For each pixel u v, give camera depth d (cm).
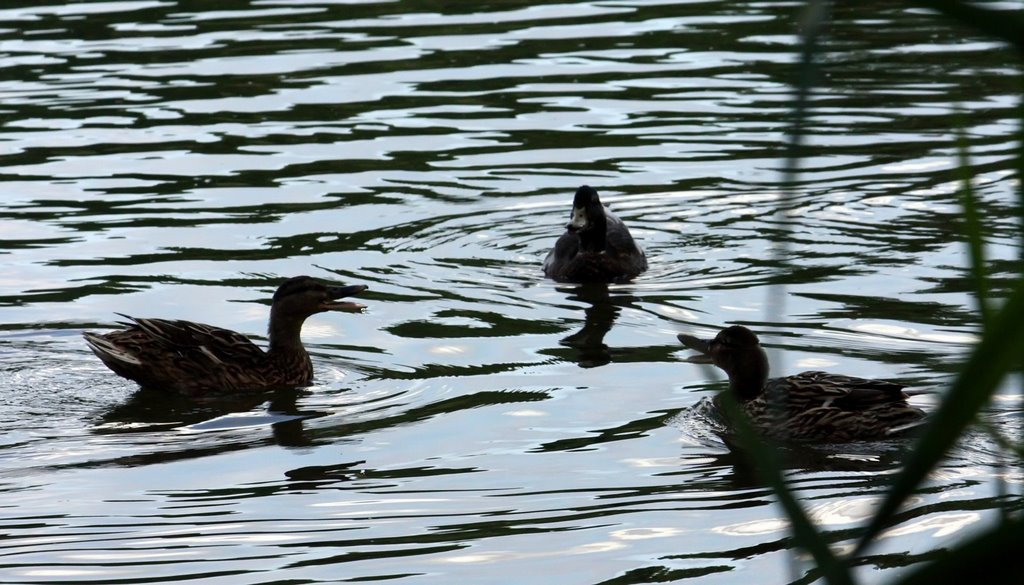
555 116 2462
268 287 1680
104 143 2319
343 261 1794
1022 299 199
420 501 1050
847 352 1404
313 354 1465
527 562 932
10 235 1869
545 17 3198
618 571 912
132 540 977
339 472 1118
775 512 1014
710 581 891
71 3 3372
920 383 1298
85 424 1240
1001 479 316
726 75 2688
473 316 1588
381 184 2127
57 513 1028
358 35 3045
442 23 3150
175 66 2789
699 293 1661
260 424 1248
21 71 2753
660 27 3089
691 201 2039
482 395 1312
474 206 2039
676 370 1380
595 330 1527
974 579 193
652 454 1148
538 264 1809
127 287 1662
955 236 1834
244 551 955
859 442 1184
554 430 1212
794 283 1675
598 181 2127
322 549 959
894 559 903
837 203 2005
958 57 2805
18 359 1415
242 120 2447
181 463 1141
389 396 1323
